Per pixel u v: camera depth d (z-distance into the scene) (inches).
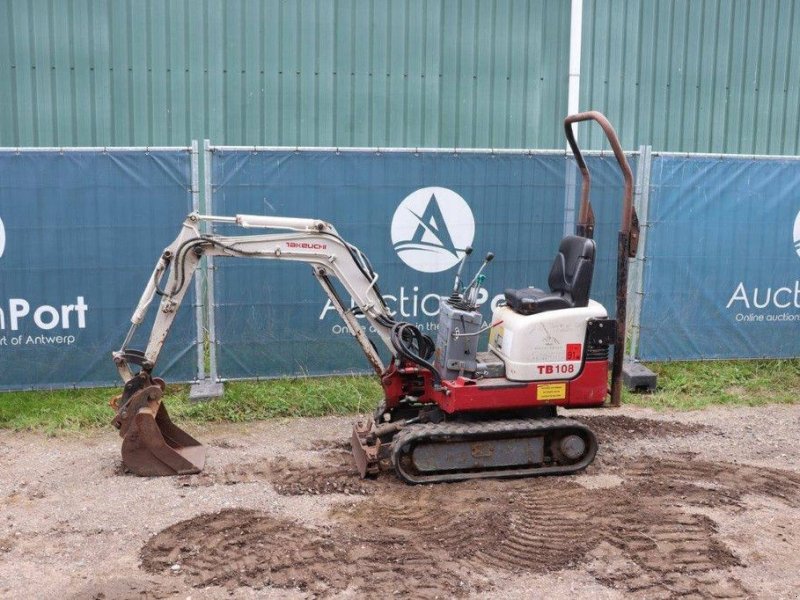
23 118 411.8
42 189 316.5
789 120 480.7
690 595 187.9
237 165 326.3
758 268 367.9
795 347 377.4
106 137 417.7
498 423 253.4
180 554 203.8
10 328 321.1
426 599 184.5
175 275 259.0
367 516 226.2
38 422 303.9
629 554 205.3
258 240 261.6
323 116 430.0
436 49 434.0
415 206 342.0
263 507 231.8
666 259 359.3
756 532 218.7
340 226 337.7
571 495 240.2
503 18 438.0
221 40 417.7
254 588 188.9
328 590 187.9
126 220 322.7
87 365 327.6
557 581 192.9
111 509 230.1
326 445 287.7
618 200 355.9
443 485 247.8
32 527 219.6
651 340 363.3
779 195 364.5
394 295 345.7
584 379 257.0
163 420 274.1
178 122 420.8
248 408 319.6
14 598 184.5
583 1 445.1
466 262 349.1
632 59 455.8
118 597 184.2
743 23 466.0
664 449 286.2
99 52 411.8
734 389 358.6
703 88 466.6
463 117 441.7
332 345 341.4
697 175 355.9
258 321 334.6
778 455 282.7
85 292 323.9
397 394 270.7
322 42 424.5
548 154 347.6
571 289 257.0
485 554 204.7
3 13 403.9
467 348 254.7
